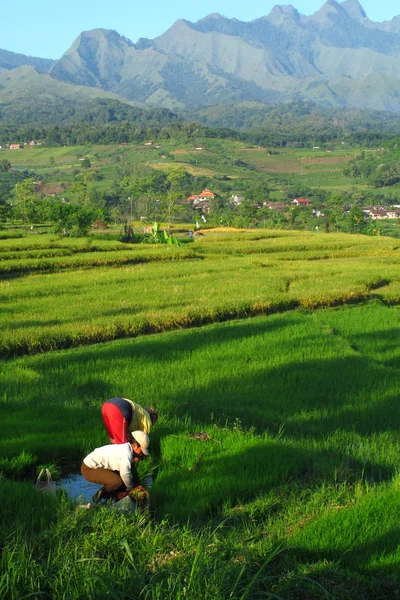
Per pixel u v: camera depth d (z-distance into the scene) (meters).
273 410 10.75
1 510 6.17
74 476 7.81
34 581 5.07
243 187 182.62
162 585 5.05
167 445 8.40
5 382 12.03
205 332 17.17
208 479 7.32
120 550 5.70
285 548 5.39
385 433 9.67
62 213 59.62
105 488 7.32
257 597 5.15
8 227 77.94
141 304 20.38
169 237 46.28
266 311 21.25
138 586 5.05
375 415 10.59
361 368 13.59
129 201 124.25
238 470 7.56
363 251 38.72
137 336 17.56
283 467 7.68
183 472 7.53
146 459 8.12
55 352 15.54
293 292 23.11
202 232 67.81
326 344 15.89
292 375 12.93
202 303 20.53
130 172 178.00
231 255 37.09
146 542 5.81
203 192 156.88
